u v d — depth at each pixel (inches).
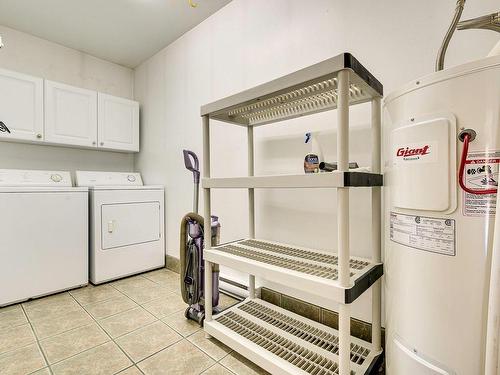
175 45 104.5
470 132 27.5
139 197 102.9
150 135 120.0
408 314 33.2
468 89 27.7
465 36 43.9
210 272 59.2
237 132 82.0
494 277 24.9
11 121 88.1
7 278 75.0
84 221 90.7
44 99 95.3
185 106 100.5
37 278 80.2
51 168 106.9
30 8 85.2
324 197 62.3
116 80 124.6
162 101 112.0
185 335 59.8
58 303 76.9
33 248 79.9
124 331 61.4
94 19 91.4
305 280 41.2
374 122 48.5
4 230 75.0
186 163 75.6
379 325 48.6
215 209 88.5
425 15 48.0
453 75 28.6
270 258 53.5
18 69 97.7
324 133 62.3
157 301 77.9
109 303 76.6
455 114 28.5
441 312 29.7
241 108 60.3
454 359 28.8
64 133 100.1
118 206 97.0
